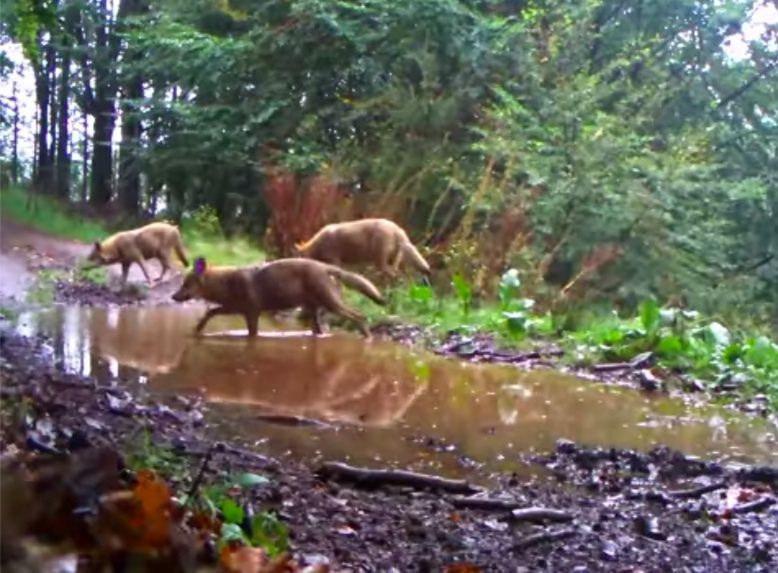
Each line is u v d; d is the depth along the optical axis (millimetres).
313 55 19734
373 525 4500
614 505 5359
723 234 18828
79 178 30438
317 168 17234
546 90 17172
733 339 10672
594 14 20453
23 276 12812
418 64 18641
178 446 5246
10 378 5672
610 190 15492
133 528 2084
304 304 10305
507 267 14375
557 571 4156
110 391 6461
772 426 7672
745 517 5316
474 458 6105
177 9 22172
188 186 21609
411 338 10648
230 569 2455
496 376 8953
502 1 19844
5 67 18297
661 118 21156
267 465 5297
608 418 7574
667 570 4312
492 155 15945
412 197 16609
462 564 4027
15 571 1830
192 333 9938
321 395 7520
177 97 23344
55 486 2201
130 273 14484
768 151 21969
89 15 26203
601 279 15484
